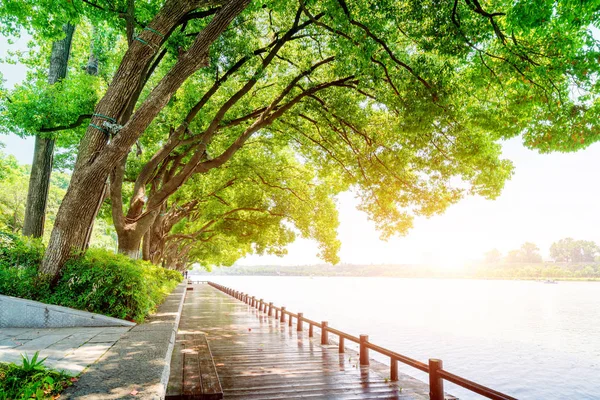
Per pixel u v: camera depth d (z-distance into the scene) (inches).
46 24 394.9
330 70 496.1
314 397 223.9
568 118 315.0
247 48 430.3
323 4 320.5
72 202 300.4
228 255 2042.3
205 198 909.2
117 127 306.5
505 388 550.0
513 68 323.6
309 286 4640.8
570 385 565.9
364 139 558.9
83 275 289.0
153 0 410.3
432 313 1550.2
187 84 491.8
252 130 468.8
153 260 928.3
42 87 444.8
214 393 183.9
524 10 234.4
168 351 201.3
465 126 397.4
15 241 324.5
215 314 673.6
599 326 1242.6
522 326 1227.9
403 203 545.3
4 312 265.0
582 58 280.5
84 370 157.6
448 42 313.3
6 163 1003.3
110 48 560.4
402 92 382.3
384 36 332.2
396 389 242.1
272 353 354.6
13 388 124.6
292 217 968.3
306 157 684.1
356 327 1048.2
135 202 454.3
